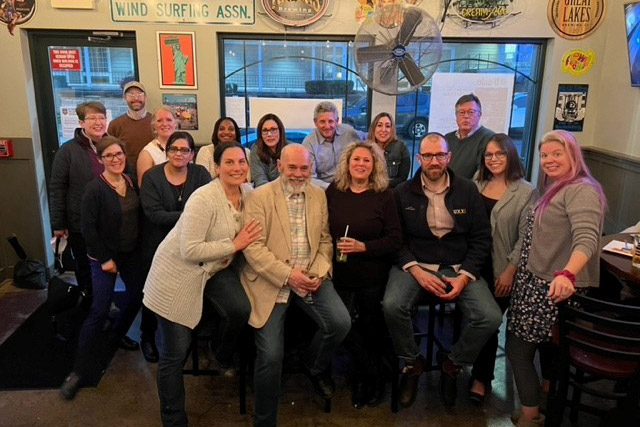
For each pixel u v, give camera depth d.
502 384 2.57
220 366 2.43
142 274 2.59
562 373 1.93
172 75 3.64
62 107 3.77
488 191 2.45
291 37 3.67
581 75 3.72
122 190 2.53
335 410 2.36
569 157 1.95
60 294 2.83
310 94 3.85
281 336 2.11
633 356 1.73
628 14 3.27
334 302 2.16
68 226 3.08
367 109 3.89
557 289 1.78
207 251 1.94
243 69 3.76
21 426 2.22
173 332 2.02
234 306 2.07
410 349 2.32
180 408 2.12
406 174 3.39
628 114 3.41
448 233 2.34
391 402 2.37
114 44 3.66
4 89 3.57
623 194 3.46
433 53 3.21
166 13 3.54
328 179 3.36
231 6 3.54
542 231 2.00
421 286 2.28
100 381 2.56
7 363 2.71
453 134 3.17
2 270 3.79
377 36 3.21
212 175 3.06
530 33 3.63
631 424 1.84
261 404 2.08
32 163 3.69
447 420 2.30
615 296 2.43
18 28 3.49
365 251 2.25
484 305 2.20
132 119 3.44
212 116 3.73
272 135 3.16
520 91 3.89
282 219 2.15
